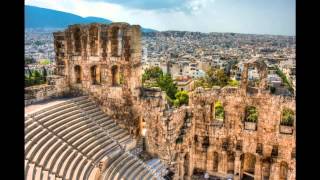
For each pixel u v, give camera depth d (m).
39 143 31.83
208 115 45.19
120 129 44.78
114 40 44.94
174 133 43.62
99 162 35.56
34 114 35.78
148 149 44.69
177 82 102.19
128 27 42.97
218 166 45.88
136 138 44.97
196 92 45.28
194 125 46.22
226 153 44.84
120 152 39.50
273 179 42.16
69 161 32.97
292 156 41.09
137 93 44.34
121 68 44.19
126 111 44.75
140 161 40.59
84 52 45.59
